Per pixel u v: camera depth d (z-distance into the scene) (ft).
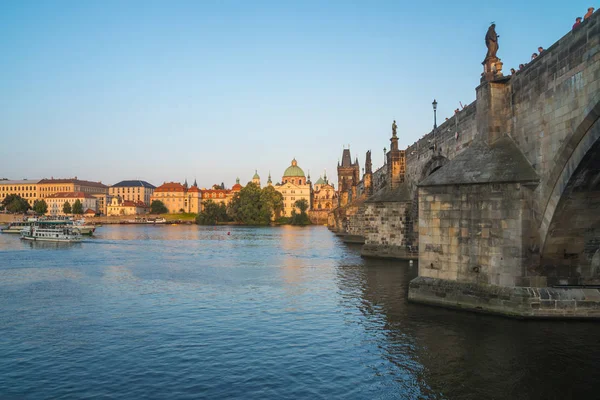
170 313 113.09
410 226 218.79
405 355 80.38
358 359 79.05
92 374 73.87
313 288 145.28
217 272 188.34
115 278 172.65
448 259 109.50
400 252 220.23
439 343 85.61
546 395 64.85
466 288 105.09
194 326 100.78
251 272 187.32
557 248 97.19
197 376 72.59
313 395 65.46
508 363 75.72
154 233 550.77
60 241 392.27
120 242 388.16
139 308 119.03
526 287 96.32
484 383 68.64
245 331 96.43
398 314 106.22
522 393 65.41
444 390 66.59
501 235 99.40
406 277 164.96
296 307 117.70
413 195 213.46
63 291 144.46
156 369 75.66
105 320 106.83
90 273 187.42
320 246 331.57
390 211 223.92
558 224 92.89
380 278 163.32
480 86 115.75
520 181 96.78
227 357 80.89
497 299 99.14
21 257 256.11
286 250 297.74
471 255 104.94
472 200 104.47
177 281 164.04
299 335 93.09
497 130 111.55
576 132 81.71
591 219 92.22
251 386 68.69
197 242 385.70
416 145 205.67
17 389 68.33
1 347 87.25
